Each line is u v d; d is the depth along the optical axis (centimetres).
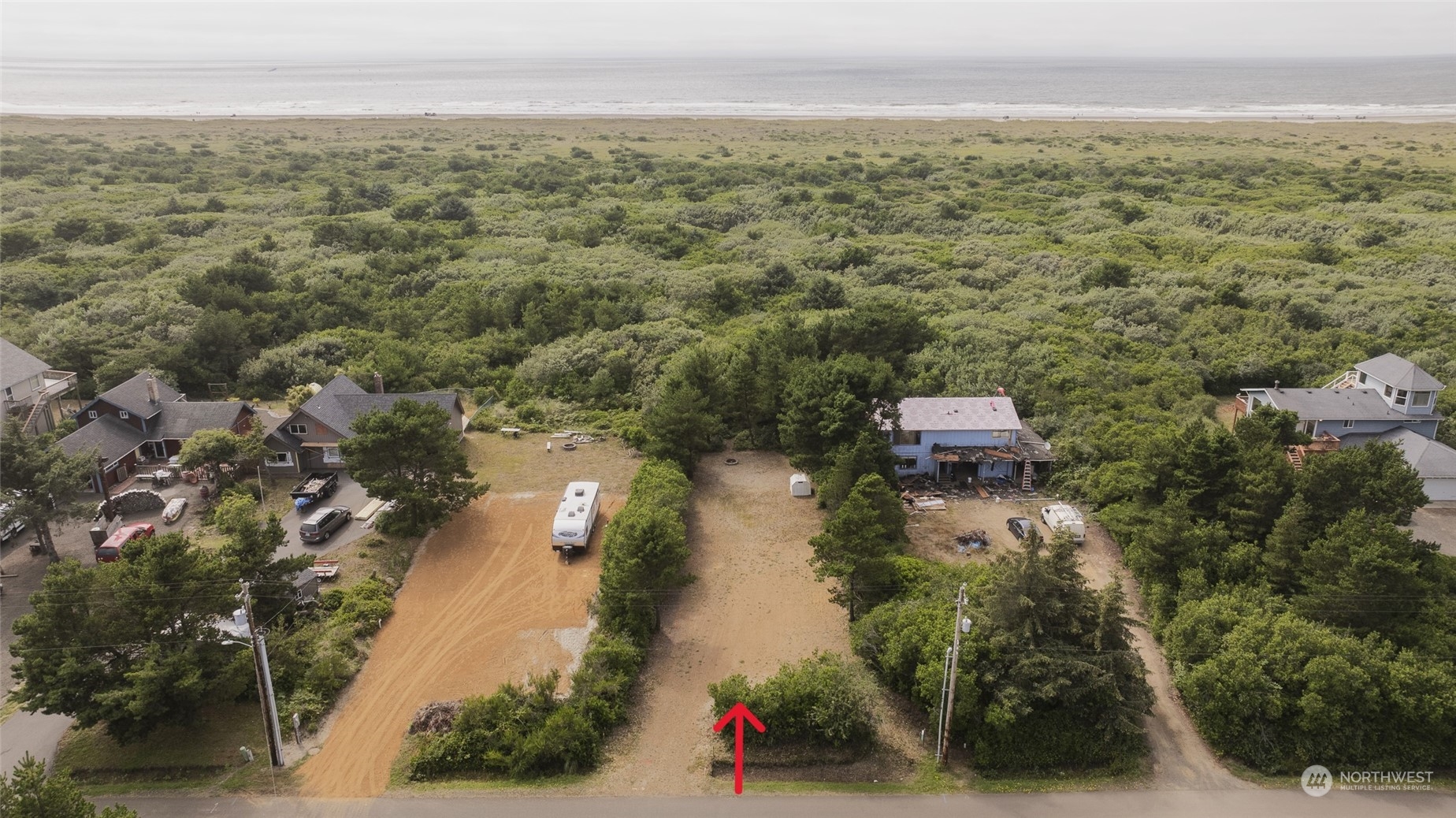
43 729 3662
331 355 7925
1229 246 11912
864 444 5128
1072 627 3575
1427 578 4119
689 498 5731
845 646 4241
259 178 16400
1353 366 7106
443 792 3331
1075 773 3494
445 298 9688
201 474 5856
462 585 4709
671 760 3531
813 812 3262
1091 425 6278
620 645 3919
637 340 8319
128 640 3372
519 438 6738
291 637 3884
